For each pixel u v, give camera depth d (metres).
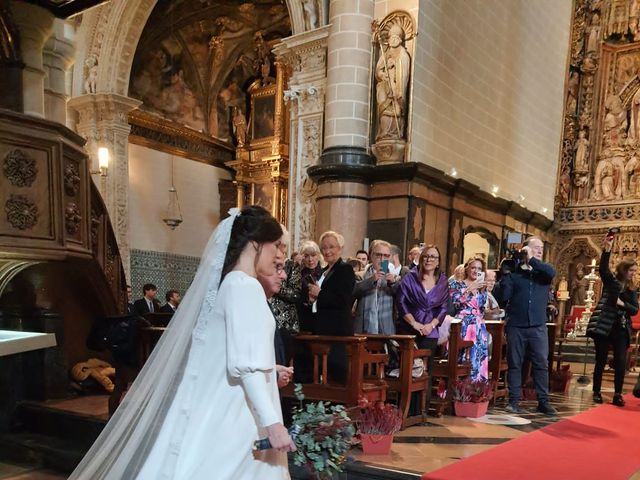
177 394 2.01
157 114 13.40
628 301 5.91
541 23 12.60
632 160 13.23
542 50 12.73
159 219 13.39
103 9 11.70
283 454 2.07
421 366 4.75
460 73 9.62
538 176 12.93
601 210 13.42
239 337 1.87
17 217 4.14
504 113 11.23
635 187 13.12
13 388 5.18
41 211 4.30
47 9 5.16
